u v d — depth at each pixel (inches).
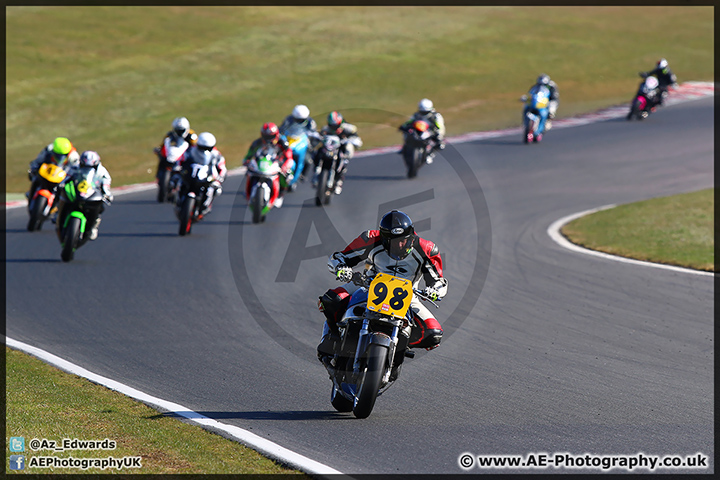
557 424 884.6
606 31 6628.9
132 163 3489.2
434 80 5255.9
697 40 6368.1
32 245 2001.7
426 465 764.6
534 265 1786.4
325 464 762.8
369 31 6407.5
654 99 4018.2
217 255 1886.1
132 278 1676.9
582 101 4749.0
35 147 3860.7
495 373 1082.1
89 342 1252.5
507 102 4771.2
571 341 1236.5
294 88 5002.5
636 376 1066.1
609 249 1946.4
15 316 1409.9
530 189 2785.4
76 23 6141.7
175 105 4616.1
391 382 926.4
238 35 6156.5
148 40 5920.3
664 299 1492.4
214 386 1036.5
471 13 7140.8
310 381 1063.0
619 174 3009.4
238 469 722.8
